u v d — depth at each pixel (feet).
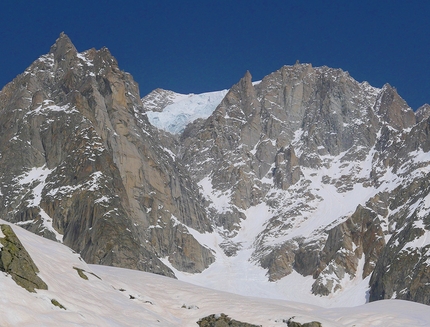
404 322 221.87
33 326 160.86
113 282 226.17
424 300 502.79
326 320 217.15
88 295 199.41
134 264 508.53
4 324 157.58
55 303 177.99
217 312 221.05
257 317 218.38
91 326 175.11
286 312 220.64
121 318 194.49
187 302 229.25
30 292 175.94
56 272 202.49
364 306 251.80
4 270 174.19
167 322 208.74
